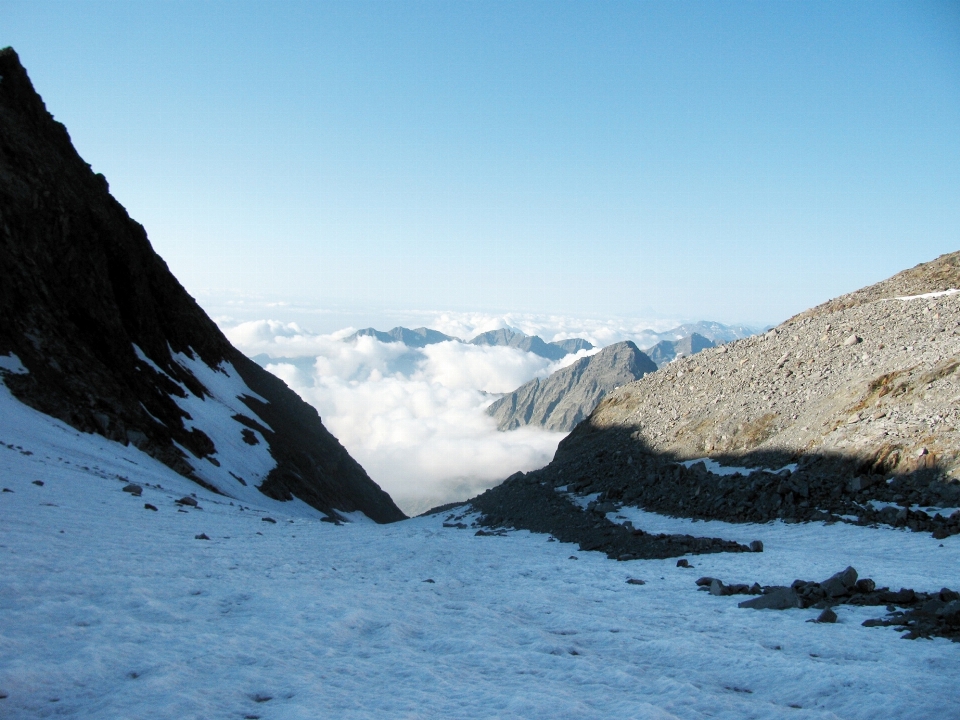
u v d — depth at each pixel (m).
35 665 10.20
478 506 49.25
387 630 14.24
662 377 63.66
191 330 91.94
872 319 53.34
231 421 77.19
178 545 22.61
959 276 58.25
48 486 28.75
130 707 9.23
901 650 12.90
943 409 33.88
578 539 32.78
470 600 19.16
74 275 63.41
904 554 24.05
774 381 50.09
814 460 36.34
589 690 11.12
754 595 18.94
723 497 35.31
